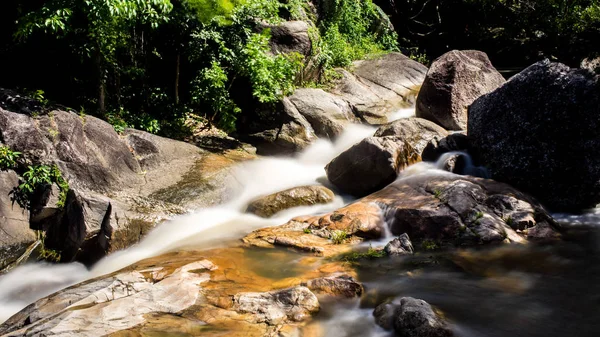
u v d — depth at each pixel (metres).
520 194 7.68
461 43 26.59
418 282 5.71
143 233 7.29
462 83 11.49
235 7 11.95
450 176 8.25
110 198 7.46
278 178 10.00
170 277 5.66
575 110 7.95
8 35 9.62
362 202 7.98
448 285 5.61
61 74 10.26
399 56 18.16
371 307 5.14
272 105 12.10
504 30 23.78
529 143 8.35
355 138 12.09
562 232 7.16
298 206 8.60
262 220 8.31
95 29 9.12
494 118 8.84
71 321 4.53
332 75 15.35
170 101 11.88
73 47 9.43
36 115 7.75
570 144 8.00
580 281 5.63
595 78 7.96
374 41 20.98
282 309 4.95
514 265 6.10
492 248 6.59
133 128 9.90
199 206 8.22
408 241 6.67
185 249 7.05
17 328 4.70
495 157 8.70
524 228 7.00
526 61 22.50
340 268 6.15
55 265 6.92
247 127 12.29
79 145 7.88
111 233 6.89
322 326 4.75
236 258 6.58
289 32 13.99
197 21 11.41
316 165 11.13
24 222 6.93
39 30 9.41
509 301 5.20
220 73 11.23
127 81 11.38
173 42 11.70
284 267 6.25
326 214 7.86
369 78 16.12
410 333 4.46
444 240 6.89
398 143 9.16
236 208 8.76
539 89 8.34
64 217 7.14
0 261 6.48
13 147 7.11
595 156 7.82
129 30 10.66
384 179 8.80
